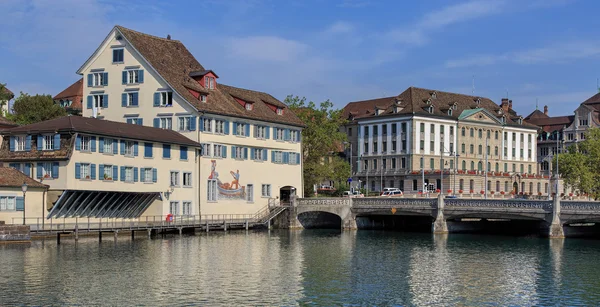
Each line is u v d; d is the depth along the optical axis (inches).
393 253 2635.3
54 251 2386.8
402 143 5708.7
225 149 3555.6
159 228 2997.0
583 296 1827.0
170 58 3705.7
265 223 3639.3
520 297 1809.8
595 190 5354.3
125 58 3570.4
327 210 3676.2
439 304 1724.9
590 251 2738.7
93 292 1755.7
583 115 7268.7
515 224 3725.4
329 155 4817.9
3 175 2600.9
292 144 4030.5
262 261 2340.1
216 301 1692.9
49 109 3873.0
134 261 2235.5
